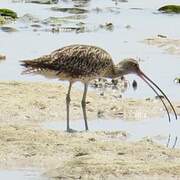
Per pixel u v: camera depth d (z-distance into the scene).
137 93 23.06
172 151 16.89
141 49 29.97
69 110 20.41
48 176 15.32
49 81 23.84
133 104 21.28
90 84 23.70
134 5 41.59
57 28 34.00
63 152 16.67
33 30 33.62
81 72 19.38
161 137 18.36
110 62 19.92
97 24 35.75
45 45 29.95
